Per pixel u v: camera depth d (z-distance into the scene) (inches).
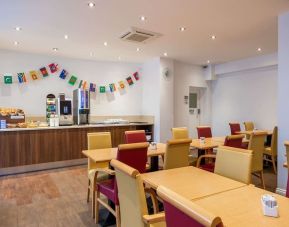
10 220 109.6
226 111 290.4
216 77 299.7
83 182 164.9
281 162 138.9
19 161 187.0
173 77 263.4
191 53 230.8
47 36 175.8
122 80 271.7
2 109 196.5
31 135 191.6
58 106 223.0
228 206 57.0
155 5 124.4
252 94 260.7
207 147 143.9
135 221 59.5
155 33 168.6
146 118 272.7
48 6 124.8
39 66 231.3
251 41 190.4
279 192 138.3
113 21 146.5
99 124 228.8
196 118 306.2
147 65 271.0
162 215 55.9
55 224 105.9
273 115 241.1
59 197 137.3
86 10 130.1
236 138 132.1
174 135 175.9
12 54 218.4
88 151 128.0
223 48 211.8
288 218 51.0
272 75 241.8
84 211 118.9
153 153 122.1
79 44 197.2
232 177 85.1
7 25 152.6
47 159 198.4
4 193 143.8
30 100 227.5
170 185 72.2
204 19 143.9
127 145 96.3
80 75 251.9
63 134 205.5
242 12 134.1
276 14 137.6
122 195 65.1
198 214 34.2
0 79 214.2
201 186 71.4
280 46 139.6
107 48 209.6
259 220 50.0
